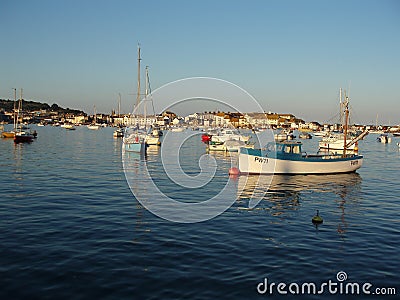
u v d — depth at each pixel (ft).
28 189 86.02
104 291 36.01
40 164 136.05
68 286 36.86
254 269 41.91
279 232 56.18
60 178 103.86
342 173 125.80
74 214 63.93
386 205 76.64
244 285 37.91
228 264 43.14
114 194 82.74
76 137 350.43
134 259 44.01
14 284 36.99
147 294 35.60
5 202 71.97
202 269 41.57
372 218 65.36
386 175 124.57
